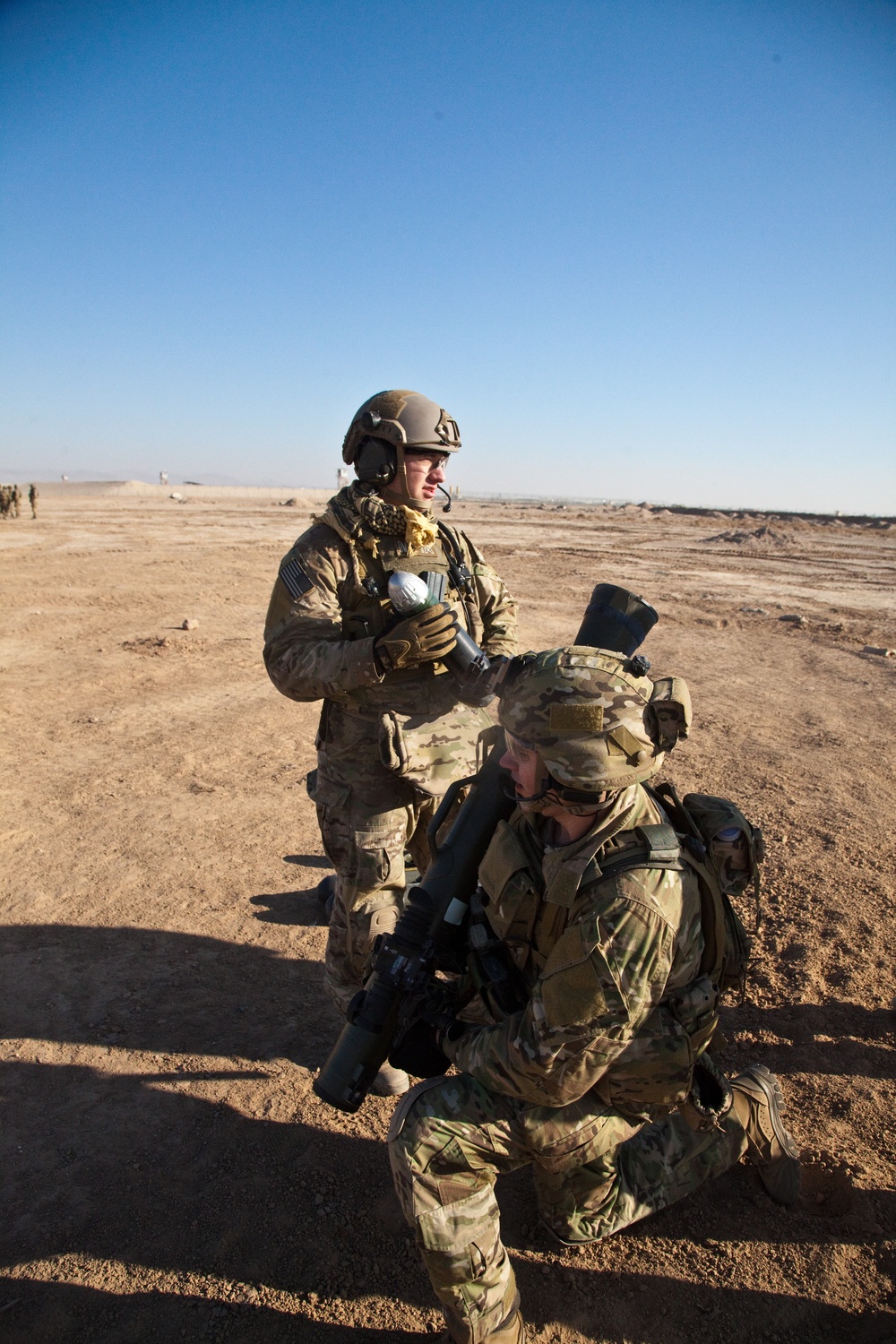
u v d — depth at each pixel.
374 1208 2.60
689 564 22.84
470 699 2.87
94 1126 2.91
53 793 5.87
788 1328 2.19
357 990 3.14
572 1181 2.32
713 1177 2.69
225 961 3.90
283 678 2.91
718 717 7.87
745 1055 3.21
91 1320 2.25
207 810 5.63
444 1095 2.05
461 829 2.38
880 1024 3.37
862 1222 2.50
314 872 4.79
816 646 11.72
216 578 17.03
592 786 1.85
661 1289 2.31
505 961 2.21
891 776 6.28
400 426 2.89
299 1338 2.20
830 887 4.46
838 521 52.62
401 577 2.72
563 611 13.84
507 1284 2.00
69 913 4.30
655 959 1.86
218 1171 2.73
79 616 12.57
